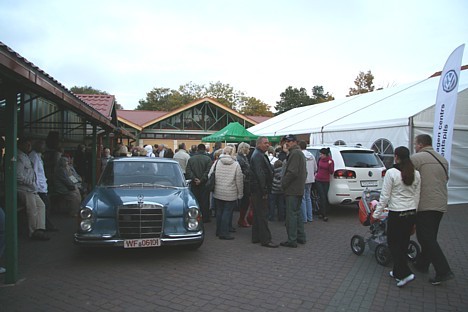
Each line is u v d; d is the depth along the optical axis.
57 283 4.58
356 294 4.34
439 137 8.23
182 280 4.76
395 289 4.50
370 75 44.72
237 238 7.23
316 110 18.81
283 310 3.89
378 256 5.52
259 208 6.60
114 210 5.42
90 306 3.91
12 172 4.55
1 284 4.52
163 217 5.44
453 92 7.92
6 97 4.52
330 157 9.51
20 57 3.71
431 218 4.61
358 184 9.13
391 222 4.63
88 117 7.82
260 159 6.58
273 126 19.45
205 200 8.89
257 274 5.03
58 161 8.72
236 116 32.16
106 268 5.19
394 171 4.60
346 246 6.60
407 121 10.47
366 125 11.98
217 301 4.10
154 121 29.27
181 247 6.36
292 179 6.43
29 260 5.51
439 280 4.51
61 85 5.32
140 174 6.71
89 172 11.86
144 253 5.98
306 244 6.74
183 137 31.53
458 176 11.34
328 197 9.25
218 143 10.91
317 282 4.74
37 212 6.70
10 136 4.52
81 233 5.27
